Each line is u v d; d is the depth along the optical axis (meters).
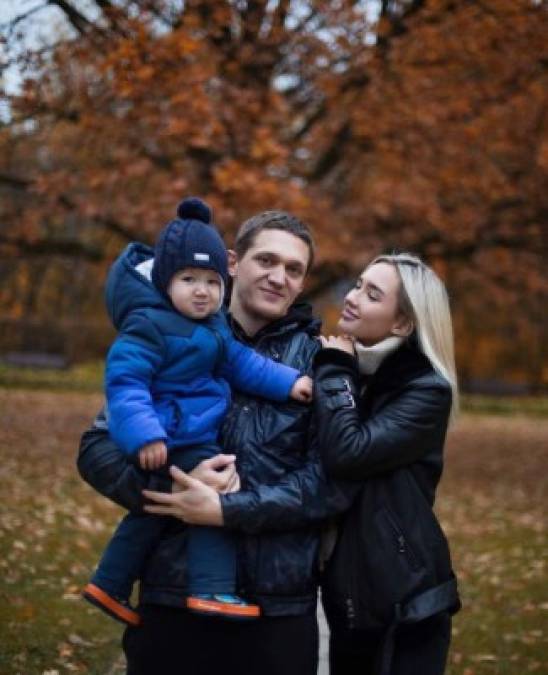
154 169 12.73
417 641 2.95
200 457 2.83
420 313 3.04
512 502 11.73
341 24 12.17
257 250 3.01
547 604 6.85
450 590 2.93
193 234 2.86
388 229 15.09
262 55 12.44
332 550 2.96
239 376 2.93
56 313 38.75
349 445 2.79
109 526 8.66
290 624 2.80
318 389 2.89
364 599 2.87
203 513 2.72
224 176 10.68
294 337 3.09
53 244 16.11
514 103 12.74
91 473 2.95
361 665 3.11
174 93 10.62
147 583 2.87
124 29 10.81
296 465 2.89
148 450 2.73
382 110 13.00
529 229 14.62
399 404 2.93
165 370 2.86
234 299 3.12
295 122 15.20
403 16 12.48
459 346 37.31
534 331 36.28
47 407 20.20
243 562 2.79
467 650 5.88
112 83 10.31
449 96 12.88
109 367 2.84
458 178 13.66
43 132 12.12
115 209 12.55
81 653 5.25
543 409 30.98
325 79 12.70
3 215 15.03
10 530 7.65
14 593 6.07
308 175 14.00
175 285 2.86
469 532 9.77
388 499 2.90
